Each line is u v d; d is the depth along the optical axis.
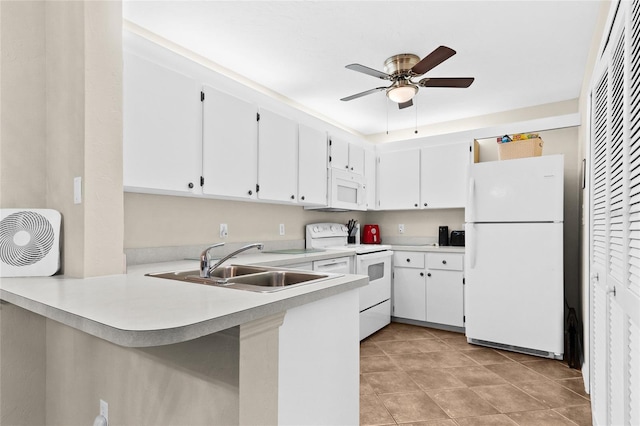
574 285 3.29
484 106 3.62
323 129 3.38
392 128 4.40
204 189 2.21
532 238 2.89
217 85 2.31
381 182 4.28
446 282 3.55
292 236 3.47
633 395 1.07
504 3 1.95
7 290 1.12
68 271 1.41
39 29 1.49
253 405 0.93
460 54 2.52
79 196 1.35
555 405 2.07
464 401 2.12
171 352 1.06
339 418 1.39
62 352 1.40
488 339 3.05
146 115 1.89
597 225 1.84
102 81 1.39
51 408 1.45
